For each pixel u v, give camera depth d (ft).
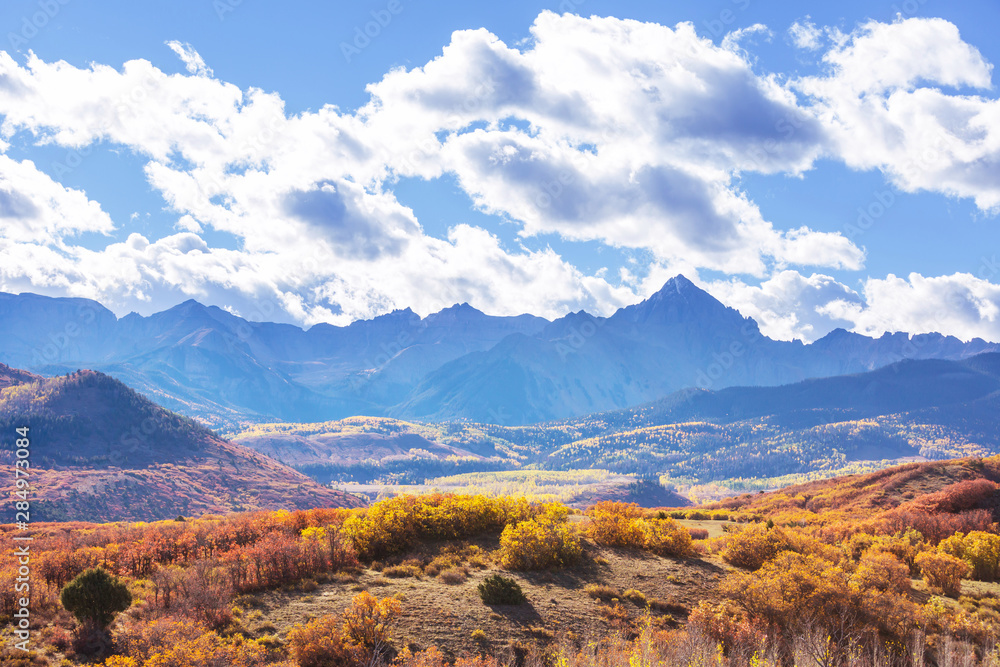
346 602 100.17
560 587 113.29
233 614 93.20
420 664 79.10
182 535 133.59
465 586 110.63
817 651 81.92
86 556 116.47
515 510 156.25
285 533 137.80
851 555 146.82
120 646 78.95
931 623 101.35
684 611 108.17
